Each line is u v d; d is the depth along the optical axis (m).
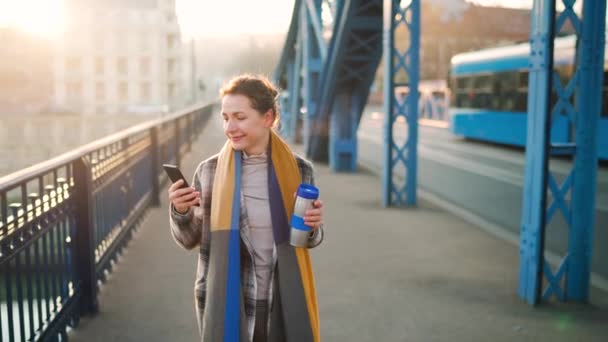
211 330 2.05
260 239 2.16
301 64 18.88
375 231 7.30
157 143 8.98
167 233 7.04
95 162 4.99
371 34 11.66
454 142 22.56
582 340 4.00
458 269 5.68
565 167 14.23
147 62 83.38
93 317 4.30
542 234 4.62
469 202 9.83
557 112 4.55
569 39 15.36
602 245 7.05
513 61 18.84
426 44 60.41
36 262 3.37
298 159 2.27
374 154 18.12
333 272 5.55
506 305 4.68
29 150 14.62
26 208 3.19
